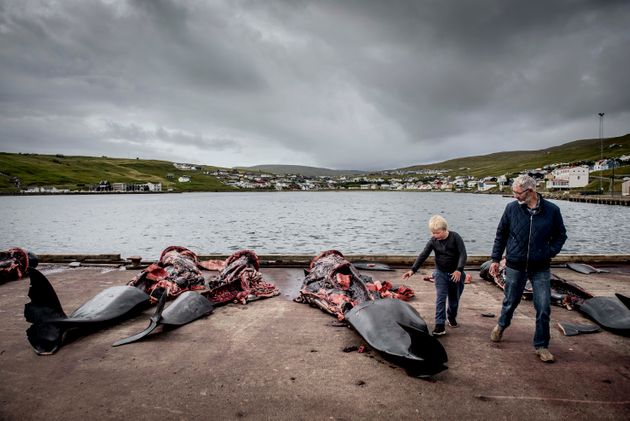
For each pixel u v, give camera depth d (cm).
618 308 667
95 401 432
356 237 3606
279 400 432
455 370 504
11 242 3425
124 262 1238
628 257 1176
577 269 1080
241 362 530
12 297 855
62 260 1255
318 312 751
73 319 604
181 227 4588
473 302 812
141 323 687
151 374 496
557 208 523
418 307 783
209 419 397
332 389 456
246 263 929
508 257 550
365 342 595
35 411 412
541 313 527
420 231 4097
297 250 2838
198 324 682
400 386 463
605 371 500
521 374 491
